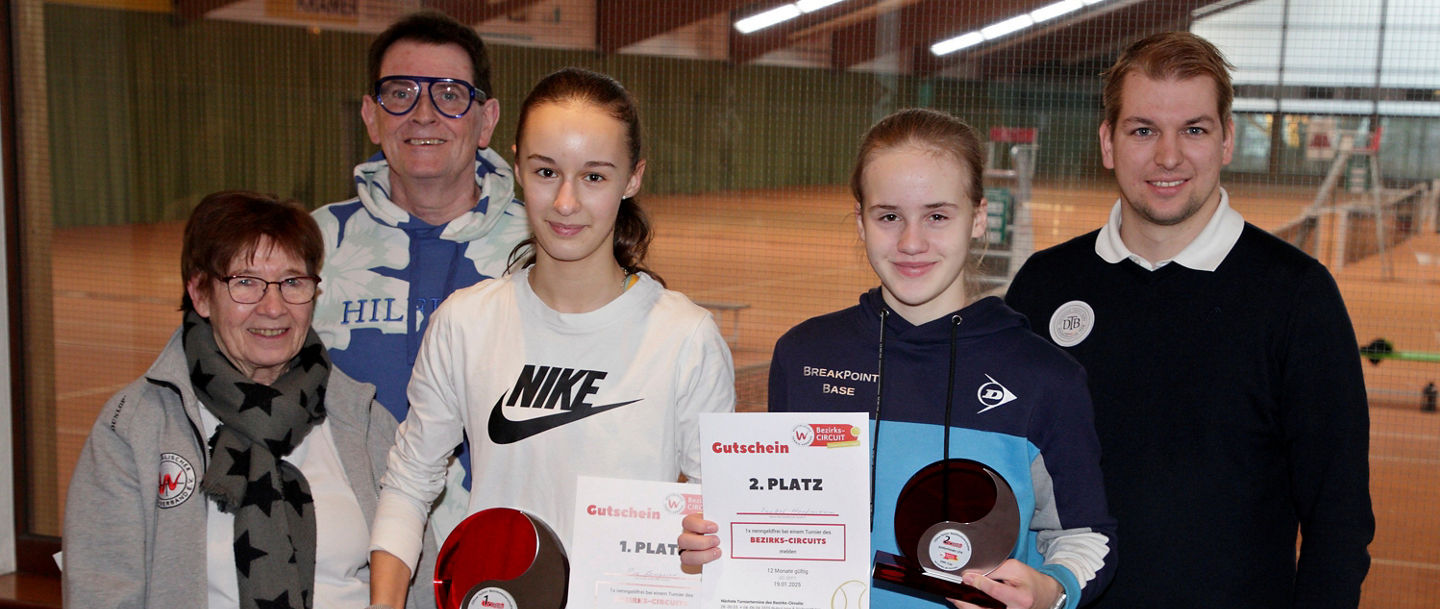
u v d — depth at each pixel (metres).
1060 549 1.22
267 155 3.18
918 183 1.19
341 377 1.54
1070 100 2.83
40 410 3.03
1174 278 1.45
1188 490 1.40
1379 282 2.77
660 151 3.15
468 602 1.28
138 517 1.34
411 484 1.36
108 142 3.15
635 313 1.29
